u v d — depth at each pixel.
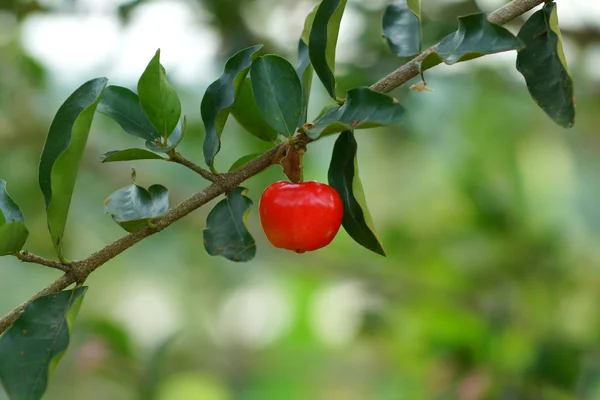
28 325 0.44
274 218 0.47
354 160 0.46
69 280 0.45
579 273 0.81
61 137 0.46
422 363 0.71
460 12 0.64
